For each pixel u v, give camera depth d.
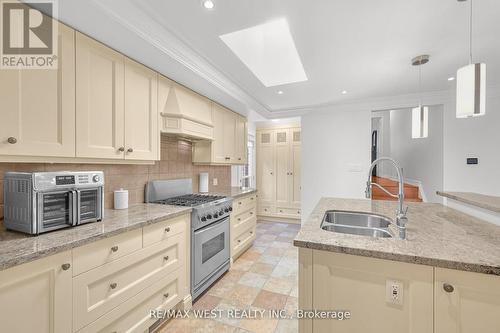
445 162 3.25
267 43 2.31
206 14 1.53
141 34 1.52
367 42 1.91
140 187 2.25
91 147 1.52
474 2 1.43
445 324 0.89
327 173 4.00
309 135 4.12
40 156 1.27
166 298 1.75
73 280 1.13
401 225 1.18
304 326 1.10
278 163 5.14
